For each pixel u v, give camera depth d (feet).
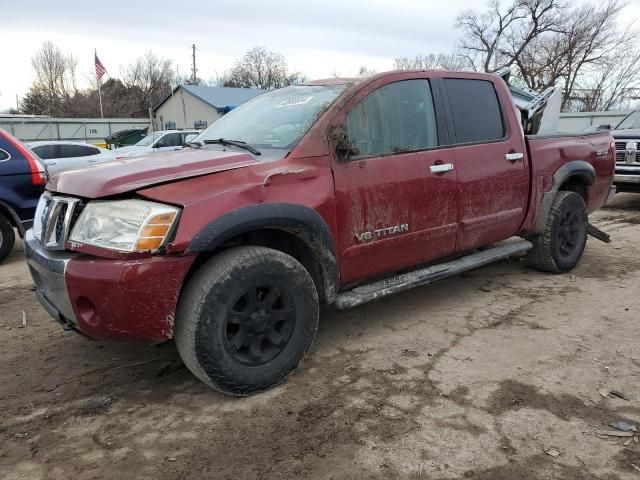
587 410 9.36
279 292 10.02
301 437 8.73
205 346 9.15
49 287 9.77
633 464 7.92
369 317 14.02
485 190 13.89
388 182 11.68
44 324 14.16
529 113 22.76
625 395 9.82
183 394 10.25
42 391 10.51
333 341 12.54
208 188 9.33
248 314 9.69
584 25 121.49
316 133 10.83
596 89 122.31
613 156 18.95
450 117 13.38
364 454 8.24
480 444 8.43
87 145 42.70
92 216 9.09
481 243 14.34
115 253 8.73
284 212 9.84
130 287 8.62
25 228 21.29
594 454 8.16
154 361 11.75
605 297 15.23
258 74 212.64
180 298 9.32
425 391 10.09
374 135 11.80
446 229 13.01
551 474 7.73
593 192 18.13
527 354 11.59
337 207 10.87
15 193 20.84
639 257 19.72
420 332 12.94
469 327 13.20
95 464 8.17
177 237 8.77
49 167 38.01
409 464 7.99
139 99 219.41
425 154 12.53
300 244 10.94
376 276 12.21
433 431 8.80
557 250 16.89
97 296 8.73
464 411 9.37
